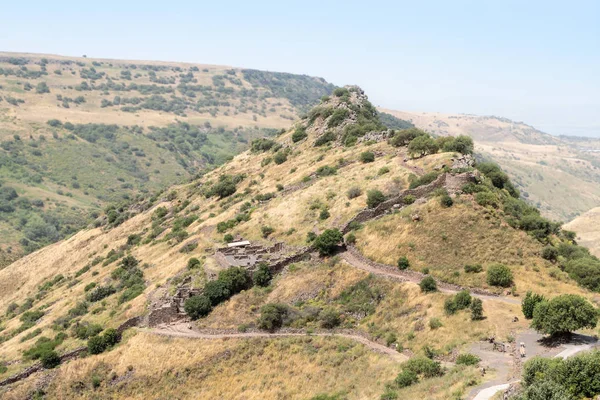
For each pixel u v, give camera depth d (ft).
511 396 133.18
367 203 328.90
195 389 231.30
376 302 251.60
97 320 309.83
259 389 219.82
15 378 256.52
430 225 284.61
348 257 290.15
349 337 236.63
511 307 215.31
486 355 181.98
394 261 272.10
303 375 220.23
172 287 307.78
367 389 188.75
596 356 131.95
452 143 383.86
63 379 252.01
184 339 258.57
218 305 281.33
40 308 395.14
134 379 244.01
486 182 323.98
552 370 133.28
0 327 390.01
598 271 249.55
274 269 293.84
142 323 283.18
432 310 226.99
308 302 267.59
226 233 376.07
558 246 284.61
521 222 288.30
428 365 183.52
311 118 623.36
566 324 171.32
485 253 261.85
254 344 245.24
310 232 323.37
